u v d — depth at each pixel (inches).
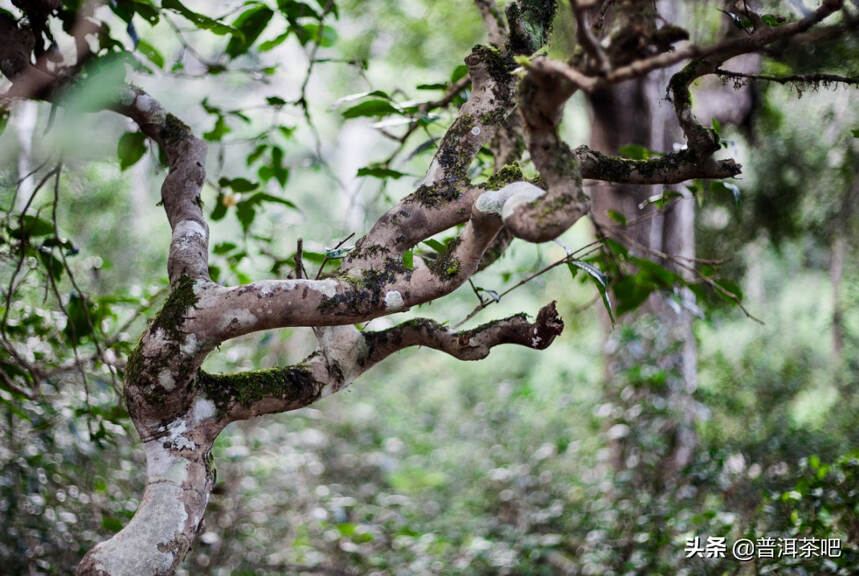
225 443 174.7
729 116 189.0
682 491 157.8
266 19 91.4
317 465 212.7
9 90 71.7
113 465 149.7
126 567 57.4
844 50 129.3
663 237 195.9
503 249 79.5
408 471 228.5
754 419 208.2
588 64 43.1
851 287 245.9
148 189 274.8
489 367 351.6
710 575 123.2
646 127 188.5
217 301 59.9
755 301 261.3
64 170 109.3
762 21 66.6
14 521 117.0
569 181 47.9
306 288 60.5
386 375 350.6
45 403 108.2
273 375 66.9
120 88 72.7
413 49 279.3
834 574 101.7
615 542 148.1
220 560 150.8
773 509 120.3
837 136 196.7
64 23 77.4
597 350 256.5
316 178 333.7
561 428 237.5
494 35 78.3
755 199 213.0
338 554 167.2
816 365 255.0
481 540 163.6
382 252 64.4
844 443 185.0
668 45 45.7
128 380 61.2
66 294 134.8
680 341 192.7
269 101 101.5
